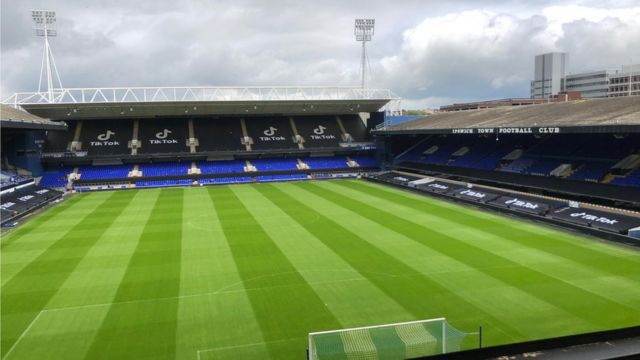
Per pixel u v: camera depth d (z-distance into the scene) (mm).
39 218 37375
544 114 42250
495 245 27016
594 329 16109
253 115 71000
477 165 51719
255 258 25094
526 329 16156
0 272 23328
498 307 18078
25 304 19125
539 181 41906
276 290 20328
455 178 52406
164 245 28094
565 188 38969
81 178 57000
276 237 29719
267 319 17375
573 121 35000
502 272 22156
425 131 51375
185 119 68688
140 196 49125
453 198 43094
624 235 27219
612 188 35719
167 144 63875
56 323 17297
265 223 34031
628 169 37250
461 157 56156
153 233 31312
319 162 67312
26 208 39844
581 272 22016
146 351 15117
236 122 69875
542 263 23484
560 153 45250
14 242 29406
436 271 22453
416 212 37688
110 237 30344
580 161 42344
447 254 25266
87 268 23750
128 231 32062
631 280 20859
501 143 54188
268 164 65188
